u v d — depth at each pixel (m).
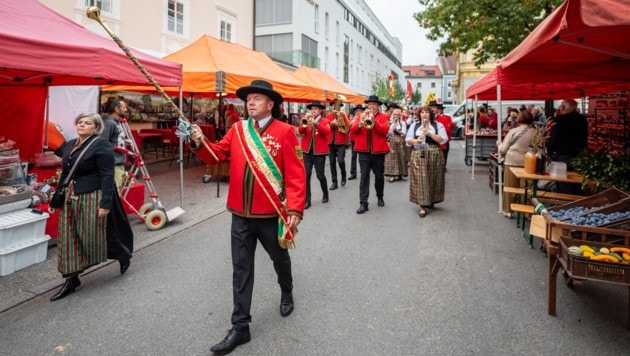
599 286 3.86
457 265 4.42
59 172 5.83
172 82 6.22
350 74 40.19
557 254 3.25
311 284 3.95
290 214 2.90
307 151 7.20
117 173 5.66
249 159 2.91
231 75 8.19
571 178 5.28
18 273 4.21
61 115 9.87
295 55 25.97
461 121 24.61
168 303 3.57
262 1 27.02
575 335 3.02
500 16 10.50
